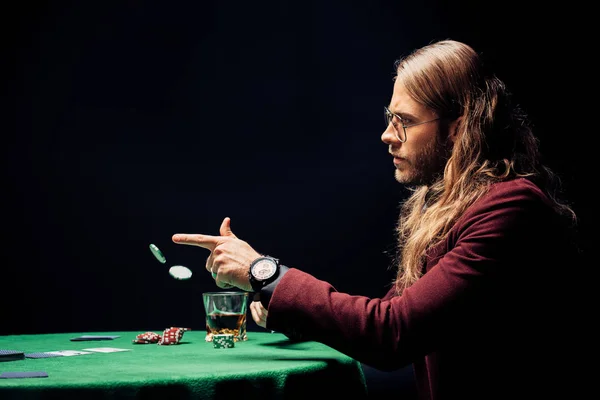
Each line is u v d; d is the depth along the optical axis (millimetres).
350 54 6477
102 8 6418
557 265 1481
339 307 1479
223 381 1354
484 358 1442
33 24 6324
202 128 6602
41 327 6395
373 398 3850
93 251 6496
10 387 1239
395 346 1423
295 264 6641
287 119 6602
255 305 2189
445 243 1547
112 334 2385
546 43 5742
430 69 1662
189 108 6582
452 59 1669
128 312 6496
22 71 6340
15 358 1642
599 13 5555
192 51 6539
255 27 6531
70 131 6453
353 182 6605
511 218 1443
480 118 1630
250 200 6652
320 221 6633
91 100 6477
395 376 4344
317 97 6570
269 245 6648
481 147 1619
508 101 1712
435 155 1683
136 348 1920
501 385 1438
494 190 1516
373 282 6566
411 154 1694
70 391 1251
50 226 6438
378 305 1475
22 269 6391
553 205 1578
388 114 1746
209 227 6617
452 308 1402
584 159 5621
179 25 6512
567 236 1555
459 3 6027
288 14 6500
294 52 6539
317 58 6527
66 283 6445
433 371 1508
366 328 1438
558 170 5656
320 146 6605
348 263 6598
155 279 6523
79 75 6438
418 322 1415
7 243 6375
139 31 6480
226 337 1931
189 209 6609
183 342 2096
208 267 1782
